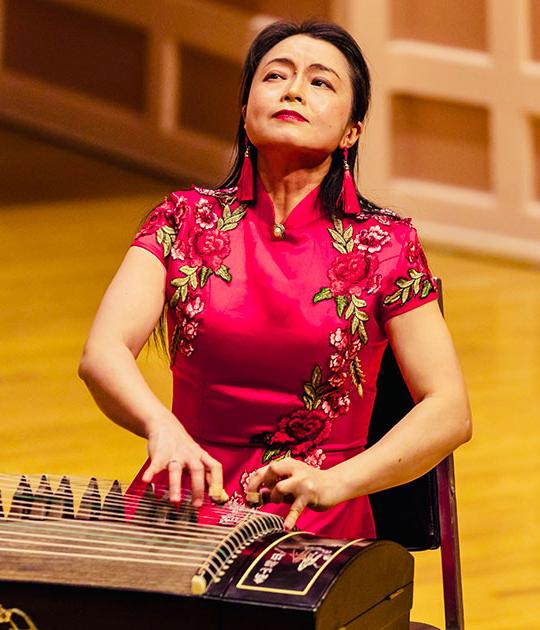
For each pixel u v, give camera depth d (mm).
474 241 15367
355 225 4883
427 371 4707
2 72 19344
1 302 13297
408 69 15484
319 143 4742
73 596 3615
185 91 17594
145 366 11586
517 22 14820
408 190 15750
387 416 5070
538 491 9297
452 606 4953
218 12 16953
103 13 18109
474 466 9719
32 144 18812
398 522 4996
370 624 3748
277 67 4797
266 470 4230
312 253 4816
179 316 4812
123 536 3871
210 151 17359
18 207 16547
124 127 18234
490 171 15312
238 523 3889
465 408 4621
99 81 18453
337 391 4816
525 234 15164
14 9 19047
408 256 4844
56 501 4090
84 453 9898
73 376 11508
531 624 7535
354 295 4793
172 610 3547
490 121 15195
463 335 12625
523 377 11508
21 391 11133
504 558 8336
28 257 14727
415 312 4797
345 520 4820
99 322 4668
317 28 4867
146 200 16922
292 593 3486
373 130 15680
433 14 15305
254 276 4789
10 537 3869
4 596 3656
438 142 15578
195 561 3686
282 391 4785
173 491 4016
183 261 4840
